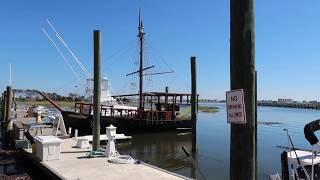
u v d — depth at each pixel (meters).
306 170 7.78
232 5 4.03
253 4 3.99
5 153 13.48
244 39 3.95
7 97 18.77
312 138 6.43
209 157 17.92
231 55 4.04
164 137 27.58
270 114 86.12
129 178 9.17
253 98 3.96
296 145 24.06
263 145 23.36
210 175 13.72
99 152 12.34
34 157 11.85
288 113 94.75
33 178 11.07
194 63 21.64
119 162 11.13
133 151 19.94
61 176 9.35
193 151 19.91
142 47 34.34
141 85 33.03
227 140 25.89
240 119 3.92
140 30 34.41
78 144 14.20
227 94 4.09
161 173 9.76
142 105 32.38
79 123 25.75
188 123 30.75
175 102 31.23
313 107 139.00
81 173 9.71
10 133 16.77
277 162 16.44
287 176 7.29
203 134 30.61
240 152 3.98
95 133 12.95
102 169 10.23
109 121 27.22
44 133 16.36
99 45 13.02
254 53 3.98
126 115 29.67
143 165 10.91
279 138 28.39
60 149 12.64
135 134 28.58
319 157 8.66
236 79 3.98
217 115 76.06
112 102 31.59
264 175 13.36
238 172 3.99
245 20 3.95
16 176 10.94
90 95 30.25
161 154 18.80
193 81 21.38
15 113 28.70
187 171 14.41
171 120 29.94
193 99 21.11
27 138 13.74
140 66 33.78
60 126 17.36
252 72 3.96
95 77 13.03
